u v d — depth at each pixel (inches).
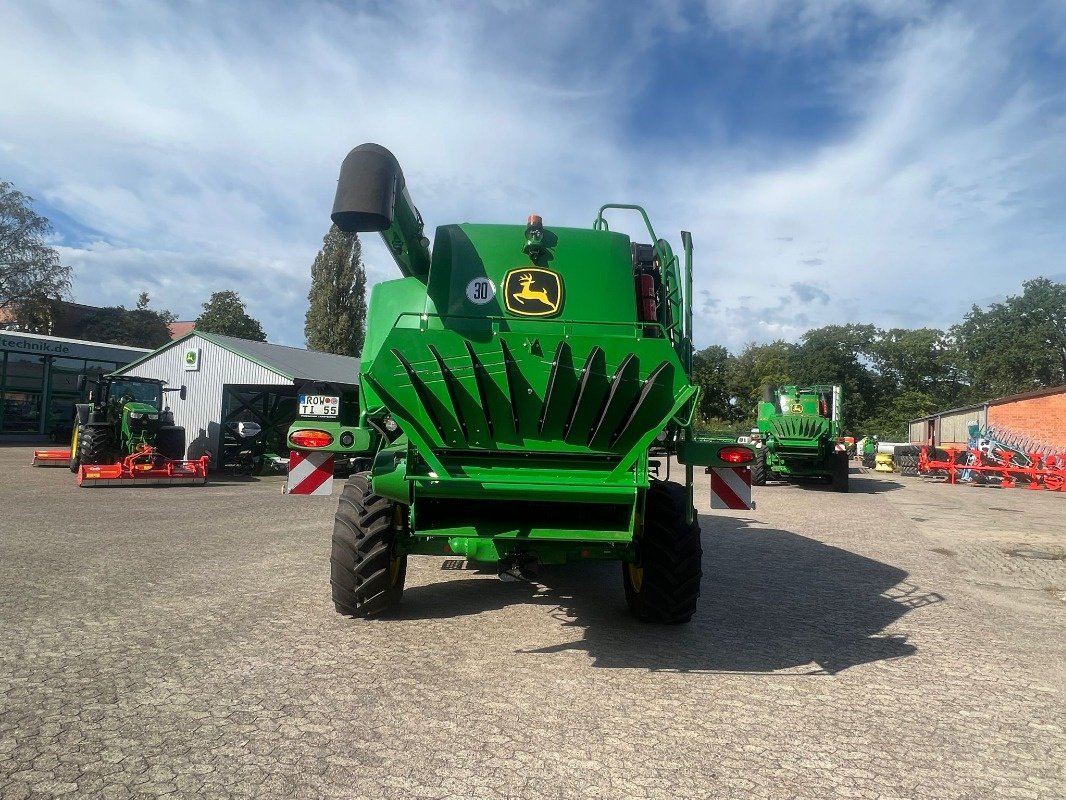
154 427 703.1
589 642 198.5
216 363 872.9
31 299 1956.2
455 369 173.2
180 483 657.6
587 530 176.7
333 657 178.9
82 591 238.4
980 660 195.9
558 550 185.8
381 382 172.1
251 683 159.3
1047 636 224.4
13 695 149.2
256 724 137.9
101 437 697.6
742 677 175.2
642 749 132.8
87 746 126.9
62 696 149.2
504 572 185.8
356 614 210.7
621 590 262.8
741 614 237.1
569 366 172.9
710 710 153.3
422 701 152.3
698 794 116.9
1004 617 247.3
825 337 2773.1
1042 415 1176.8
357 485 215.2
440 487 171.0
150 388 772.6
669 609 207.8
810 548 382.0
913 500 687.1
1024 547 403.2
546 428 177.3
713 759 129.8
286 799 110.9
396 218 186.1
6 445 1217.4
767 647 201.0
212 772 118.6
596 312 211.3
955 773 127.6
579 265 214.8
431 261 214.7
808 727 146.0
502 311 209.9
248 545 334.3
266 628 201.5
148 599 229.9
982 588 295.0
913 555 369.4
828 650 200.1
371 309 224.7
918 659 194.9
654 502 208.2
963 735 144.7
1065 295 2379.4
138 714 141.1
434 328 190.2
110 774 117.0
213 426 868.6
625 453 178.1
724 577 299.4
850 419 2711.6
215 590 243.9
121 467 629.9
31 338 1298.0
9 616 206.8
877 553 372.2
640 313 223.3
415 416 174.7
